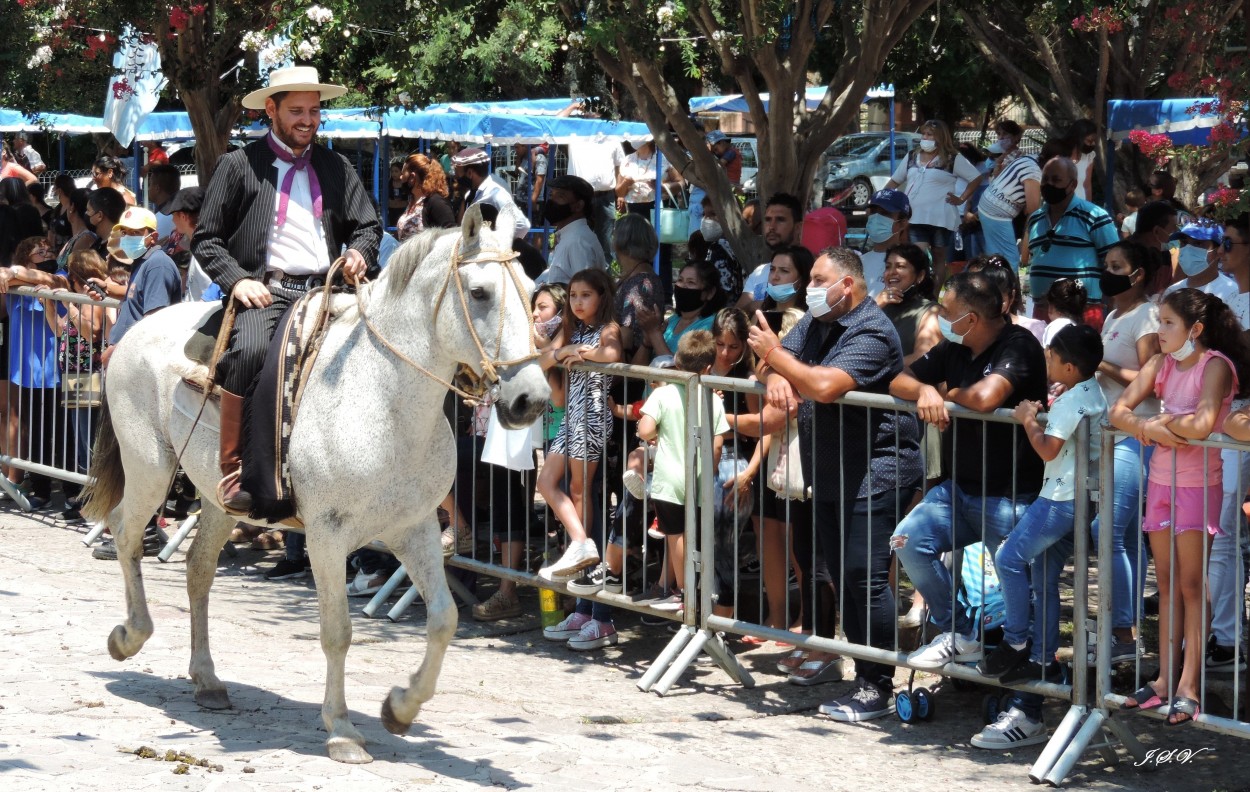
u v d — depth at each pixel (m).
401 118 18.95
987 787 5.62
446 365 5.21
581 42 9.23
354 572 9.22
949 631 6.32
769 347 6.46
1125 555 6.26
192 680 6.20
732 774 5.62
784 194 8.96
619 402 7.98
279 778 5.10
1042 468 6.13
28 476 11.02
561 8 9.89
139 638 6.43
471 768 5.46
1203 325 5.57
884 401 6.23
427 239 5.25
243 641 7.47
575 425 7.51
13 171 15.40
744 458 7.32
